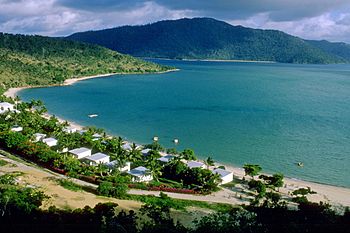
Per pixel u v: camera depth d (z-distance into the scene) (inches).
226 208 4121.6
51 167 5103.3
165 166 5295.3
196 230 2987.2
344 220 3127.5
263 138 7618.1
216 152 6633.9
